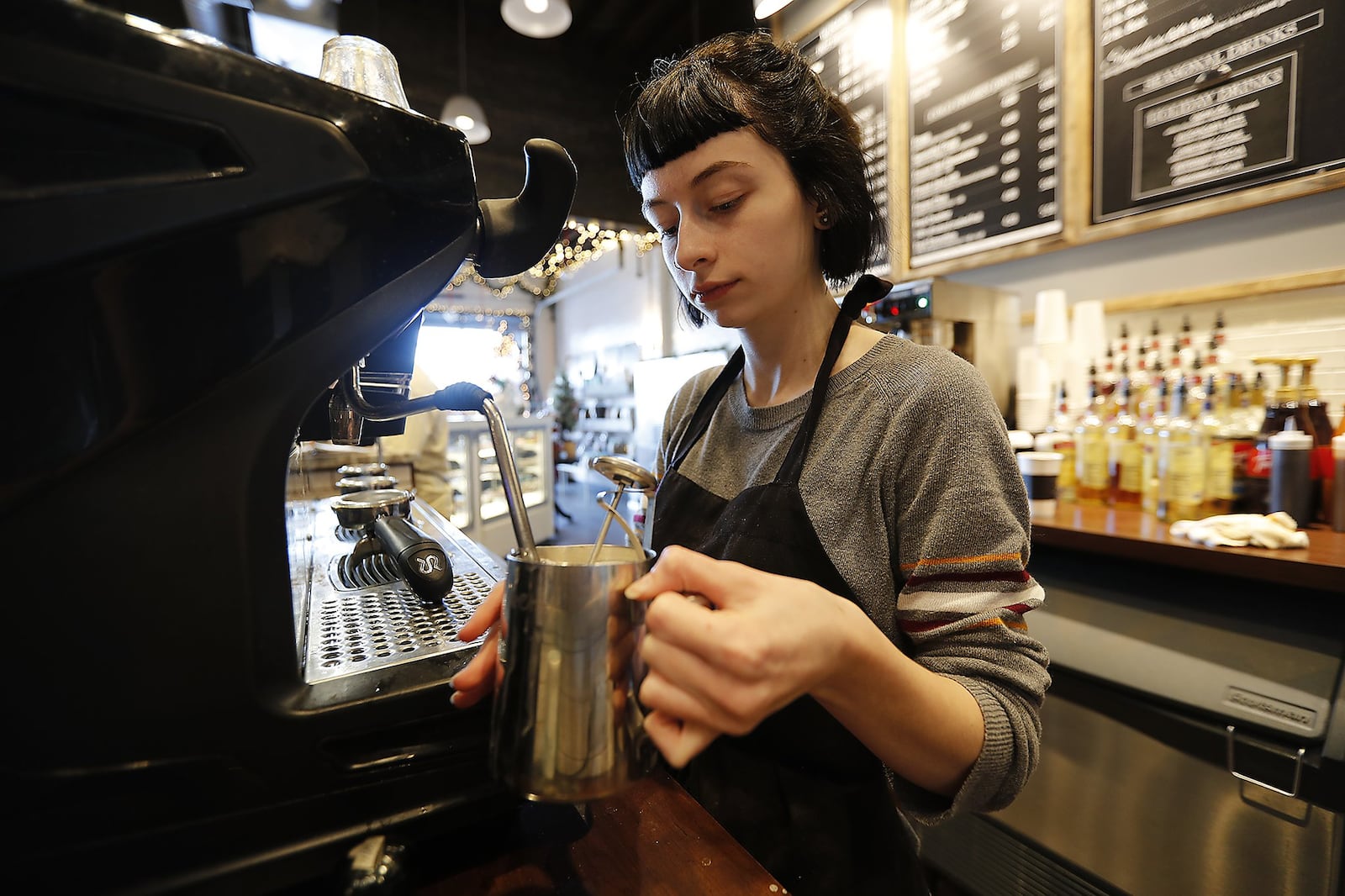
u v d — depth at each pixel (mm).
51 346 274
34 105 257
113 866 313
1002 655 519
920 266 2135
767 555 622
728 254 615
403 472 2146
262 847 346
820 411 663
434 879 383
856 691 377
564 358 9195
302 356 331
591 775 305
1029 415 1749
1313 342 1390
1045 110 1771
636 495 1978
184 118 281
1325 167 1318
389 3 2455
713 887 378
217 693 331
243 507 332
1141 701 1111
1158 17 1540
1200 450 1242
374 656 447
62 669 297
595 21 2715
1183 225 1568
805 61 647
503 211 426
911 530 589
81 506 295
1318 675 922
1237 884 966
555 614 303
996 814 1276
